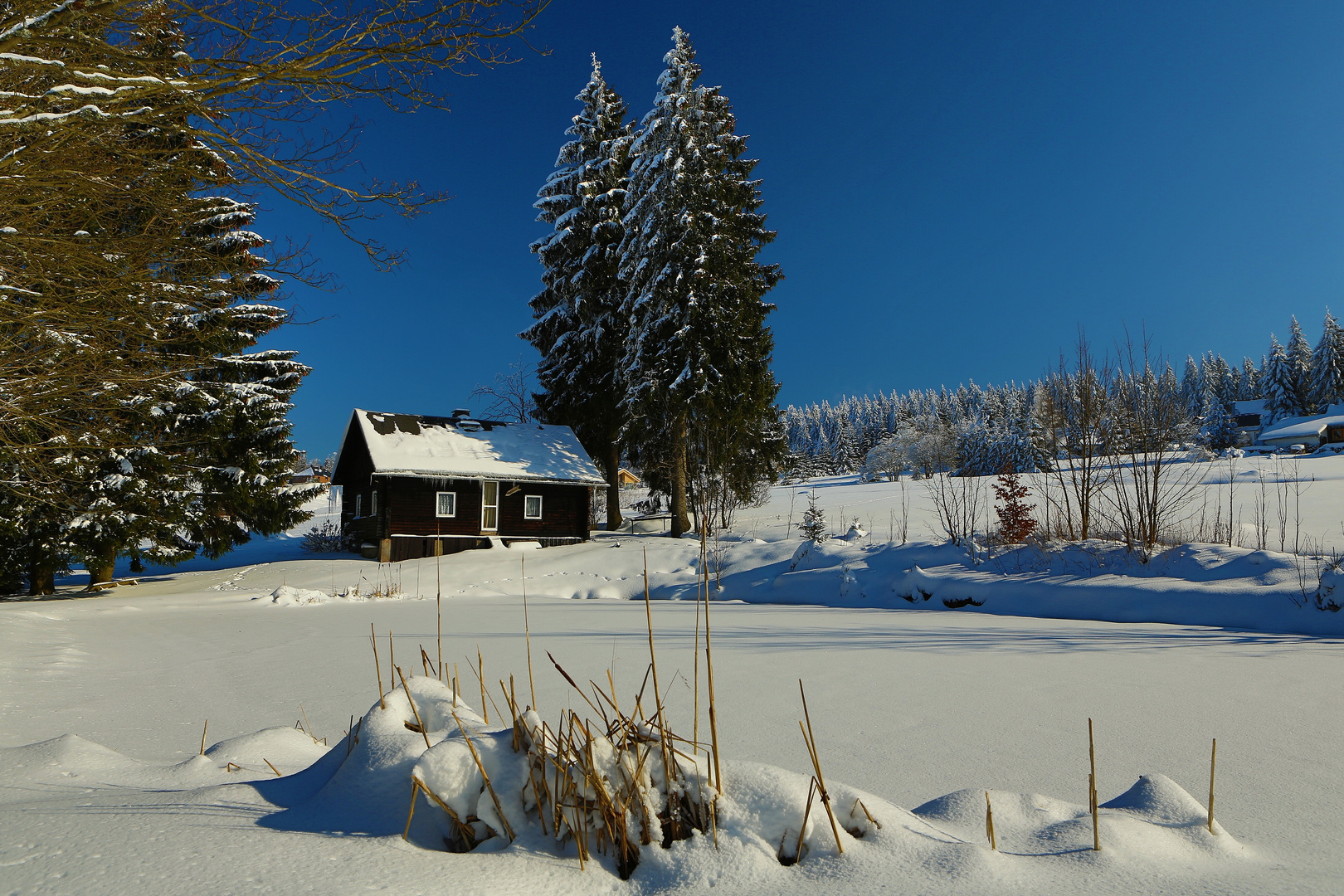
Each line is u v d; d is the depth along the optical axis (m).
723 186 24.97
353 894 1.37
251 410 19.86
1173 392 13.19
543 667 6.23
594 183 28.69
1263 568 9.75
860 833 1.72
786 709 4.45
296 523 22.58
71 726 4.30
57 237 5.67
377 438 25.56
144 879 1.42
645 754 1.80
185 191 6.22
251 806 2.01
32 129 4.71
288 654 7.60
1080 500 13.16
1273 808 2.57
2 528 14.60
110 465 16.08
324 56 5.10
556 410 30.33
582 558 20.28
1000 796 2.13
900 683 5.29
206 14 4.97
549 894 1.50
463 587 18.19
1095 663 6.12
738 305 24.36
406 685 2.43
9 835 1.70
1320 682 5.21
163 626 10.40
